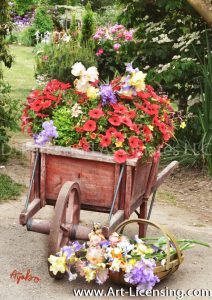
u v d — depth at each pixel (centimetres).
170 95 867
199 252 504
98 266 408
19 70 1669
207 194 714
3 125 794
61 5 2606
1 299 408
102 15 2328
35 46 2247
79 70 452
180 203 682
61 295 416
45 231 427
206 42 822
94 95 451
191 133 820
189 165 804
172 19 877
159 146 485
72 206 435
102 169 437
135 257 420
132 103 465
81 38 1577
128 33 1102
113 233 423
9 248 494
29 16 2628
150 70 824
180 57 818
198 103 824
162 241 450
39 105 464
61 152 438
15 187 667
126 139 442
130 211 450
